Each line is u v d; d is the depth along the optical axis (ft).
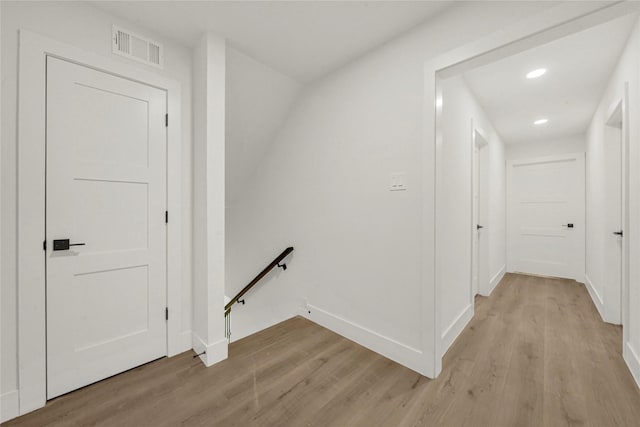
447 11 5.46
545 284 13.00
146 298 6.20
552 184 14.35
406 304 6.16
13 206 4.62
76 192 5.26
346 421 4.51
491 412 4.68
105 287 5.63
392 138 6.44
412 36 6.08
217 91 6.38
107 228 5.64
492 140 12.31
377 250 6.77
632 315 5.87
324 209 8.25
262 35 6.42
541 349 6.86
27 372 4.73
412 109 6.04
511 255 15.47
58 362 5.07
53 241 4.99
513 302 10.53
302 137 9.05
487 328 8.18
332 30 6.23
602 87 8.64
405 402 4.95
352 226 7.40
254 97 8.60
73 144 5.22
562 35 4.45
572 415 4.60
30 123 4.75
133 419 4.57
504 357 6.49
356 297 7.30
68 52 5.12
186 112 6.78
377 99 6.78
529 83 8.54
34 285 4.81
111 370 5.70
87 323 5.42
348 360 6.36
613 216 8.52
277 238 10.16
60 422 4.51
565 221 13.98
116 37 5.72
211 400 5.01
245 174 11.36
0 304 4.51
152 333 6.29
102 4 5.38
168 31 6.25
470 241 9.00
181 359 6.40
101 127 5.56
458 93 7.89
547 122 12.00
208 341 6.16
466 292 8.66
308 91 8.81
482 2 4.98
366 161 7.03
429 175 5.68
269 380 5.60
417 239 5.95
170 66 6.50
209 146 6.25
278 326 8.25
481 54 5.00
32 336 4.79
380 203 6.70
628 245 6.06
